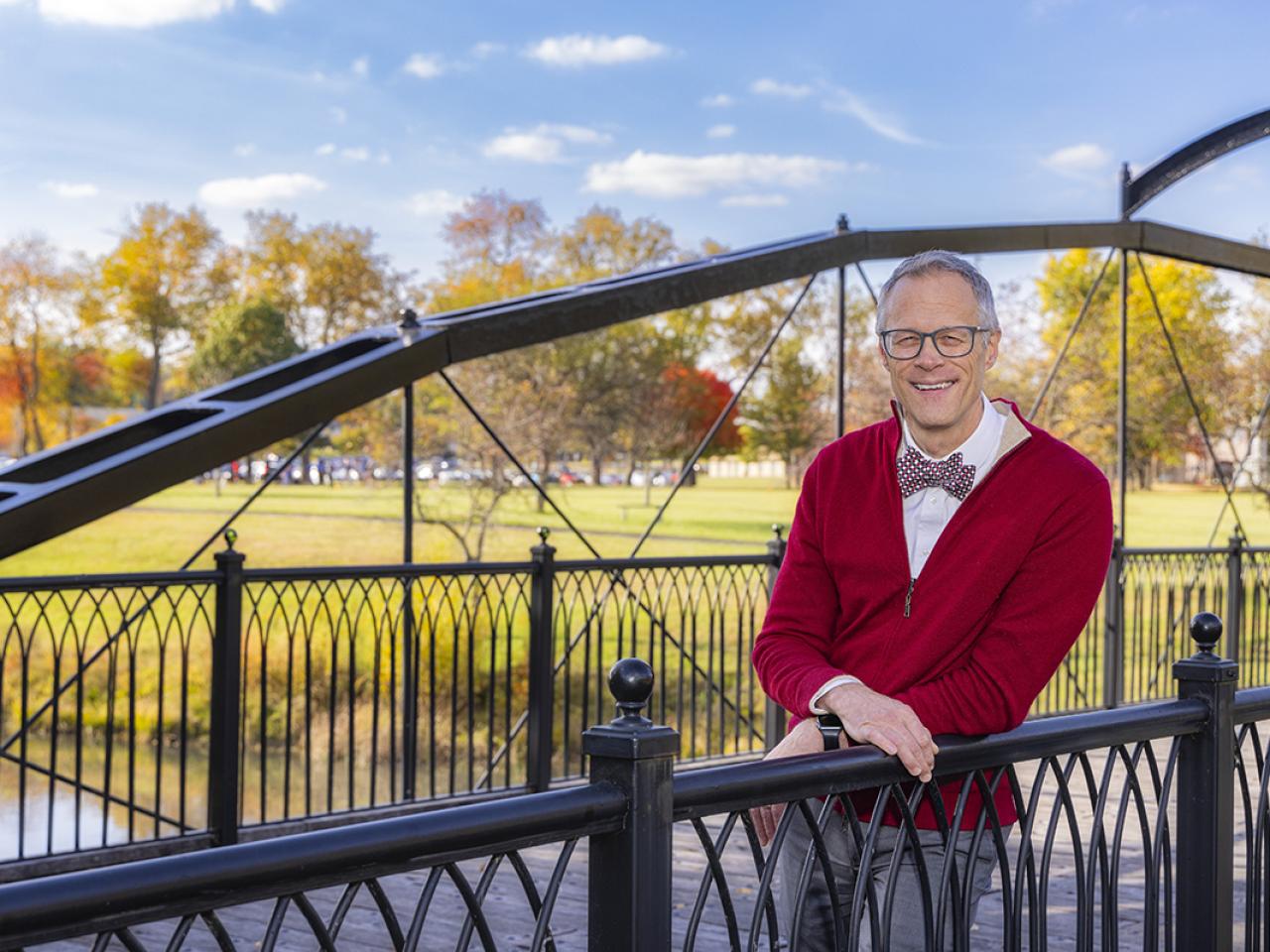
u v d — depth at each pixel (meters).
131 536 29.08
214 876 1.11
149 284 33.38
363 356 5.96
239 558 4.63
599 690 5.75
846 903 2.06
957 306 1.91
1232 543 8.50
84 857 4.33
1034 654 1.88
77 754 4.39
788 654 2.02
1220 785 2.27
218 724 4.57
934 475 1.94
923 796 1.96
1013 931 1.96
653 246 30.81
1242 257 9.13
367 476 28.27
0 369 33.28
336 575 4.92
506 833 1.33
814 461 2.13
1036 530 1.90
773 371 26.55
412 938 1.28
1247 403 23.58
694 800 1.49
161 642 4.50
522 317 6.43
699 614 15.10
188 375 33.56
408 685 5.18
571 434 25.41
